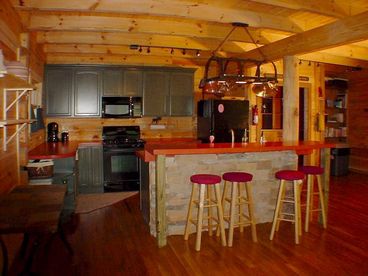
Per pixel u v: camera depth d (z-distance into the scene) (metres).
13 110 3.48
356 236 3.70
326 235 3.73
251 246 3.41
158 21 4.30
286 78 4.72
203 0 3.66
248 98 6.83
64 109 5.98
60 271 2.86
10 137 3.12
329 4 3.61
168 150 3.37
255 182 4.09
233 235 3.72
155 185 3.61
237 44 5.58
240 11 3.94
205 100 6.20
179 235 3.75
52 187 2.90
